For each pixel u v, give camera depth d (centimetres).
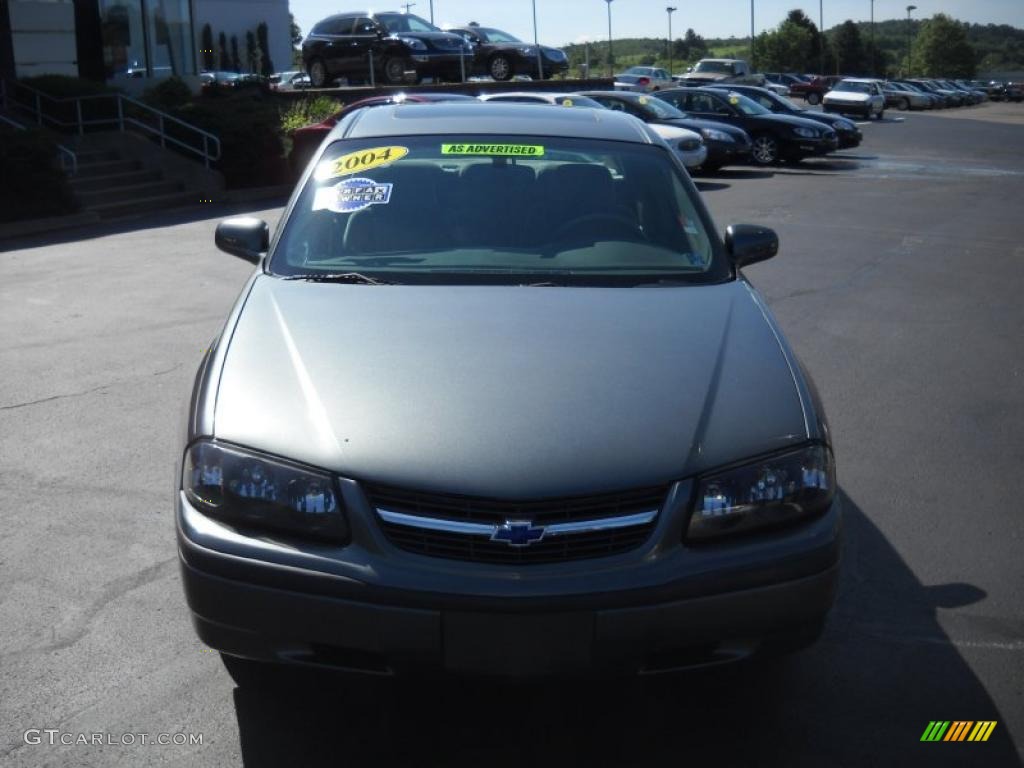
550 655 273
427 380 307
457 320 344
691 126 2066
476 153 444
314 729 314
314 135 1788
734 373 321
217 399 308
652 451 285
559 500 275
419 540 277
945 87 6812
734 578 279
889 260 1126
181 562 292
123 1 2306
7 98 1897
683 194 440
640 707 328
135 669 343
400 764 299
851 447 567
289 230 412
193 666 346
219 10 5928
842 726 320
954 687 341
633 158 450
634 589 272
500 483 274
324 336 332
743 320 357
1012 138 3288
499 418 292
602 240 407
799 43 11406
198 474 293
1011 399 653
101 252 1179
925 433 591
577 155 447
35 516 459
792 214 1491
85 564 415
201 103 2162
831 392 663
